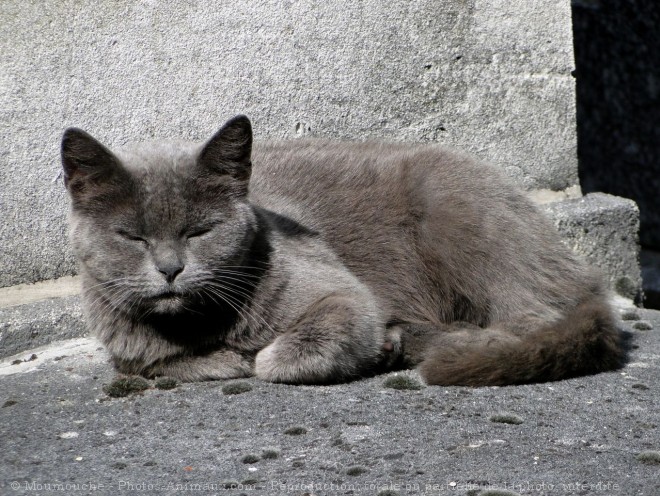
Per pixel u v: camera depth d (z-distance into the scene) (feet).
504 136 61.98
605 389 43.09
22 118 51.83
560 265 49.37
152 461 35.88
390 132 59.52
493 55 60.90
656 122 84.07
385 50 58.54
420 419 39.32
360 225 49.26
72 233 42.65
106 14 52.65
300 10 56.34
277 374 43.34
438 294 49.67
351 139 58.75
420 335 47.37
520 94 61.82
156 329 43.86
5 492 33.45
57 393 43.52
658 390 43.06
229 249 42.06
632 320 55.06
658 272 84.99
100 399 42.42
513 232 48.34
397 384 43.27
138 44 53.47
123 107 53.67
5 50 51.24
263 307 43.96
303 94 57.26
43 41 51.75
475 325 49.65
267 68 56.24
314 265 45.93
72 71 52.42
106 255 41.55
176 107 54.75
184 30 54.24
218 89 55.42
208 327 43.80
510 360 43.42
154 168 41.88
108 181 41.52
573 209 61.05
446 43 59.77
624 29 83.61
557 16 61.93
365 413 39.93
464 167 49.88
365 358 44.55
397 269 49.42
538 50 61.82
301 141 53.93
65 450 37.04
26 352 50.21
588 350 44.70
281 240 45.50
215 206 41.98
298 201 49.06
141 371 44.70
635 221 62.34
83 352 49.49
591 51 84.38
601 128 85.15
